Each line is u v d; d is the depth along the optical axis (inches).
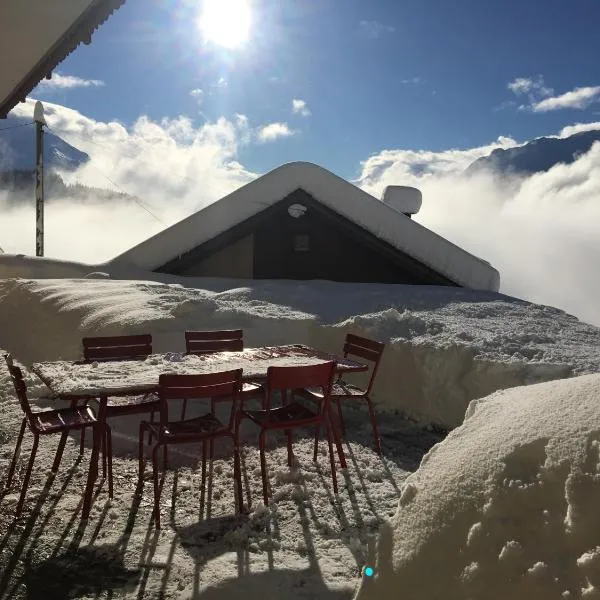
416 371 253.8
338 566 134.3
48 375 170.4
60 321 342.3
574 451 81.0
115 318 308.5
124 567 134.3
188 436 156.9
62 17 154.9
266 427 170.2
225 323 301.9
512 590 73.4
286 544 145.2
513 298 408.2
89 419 169.8
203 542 146.4
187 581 128.4
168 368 183.3
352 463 200.1
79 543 144.3
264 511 161.3
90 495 156.9
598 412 85.3
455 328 283.7
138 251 490.9
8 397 258.7
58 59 184.5
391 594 84.0
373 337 277.9
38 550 140.6
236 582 126.6
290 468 190.4
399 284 478.0
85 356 206.1
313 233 500.7
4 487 173.0
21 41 171.8
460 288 446.9
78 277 486.9
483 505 82.7
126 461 196.2
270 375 170.7
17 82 208.8
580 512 74.8
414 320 290.2
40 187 690.8
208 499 170.2
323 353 217.2
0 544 142.7
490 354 241.1
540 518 77.9
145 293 368.5
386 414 259.6
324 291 399.5
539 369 224.8
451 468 91.6
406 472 195.2
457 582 78.4
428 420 245.8
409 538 87.1
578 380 100.3
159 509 161.3
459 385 242.5
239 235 493.0
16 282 448.5
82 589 125.8
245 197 486.9
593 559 69.5
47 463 191.6
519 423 92.0
